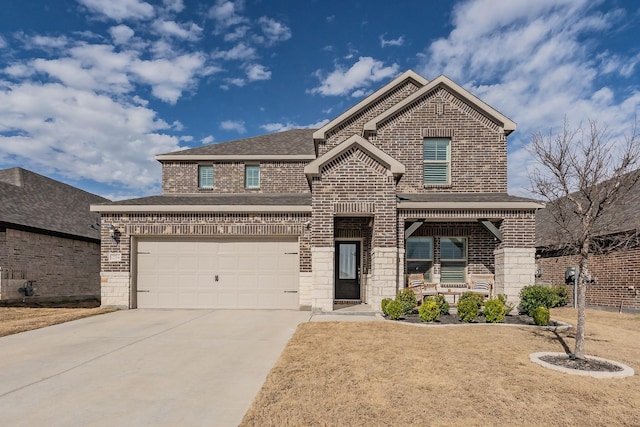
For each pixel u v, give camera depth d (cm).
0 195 1781
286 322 1091
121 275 1345
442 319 1106
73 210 2166
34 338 901
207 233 1359
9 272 1594
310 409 486
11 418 468
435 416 472
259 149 1953
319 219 1245
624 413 489
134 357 735
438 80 1493
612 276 1424
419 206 1273
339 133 1658
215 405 506
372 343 816
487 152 1491
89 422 457
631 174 705
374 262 1251
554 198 757
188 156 1867
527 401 520
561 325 1039
